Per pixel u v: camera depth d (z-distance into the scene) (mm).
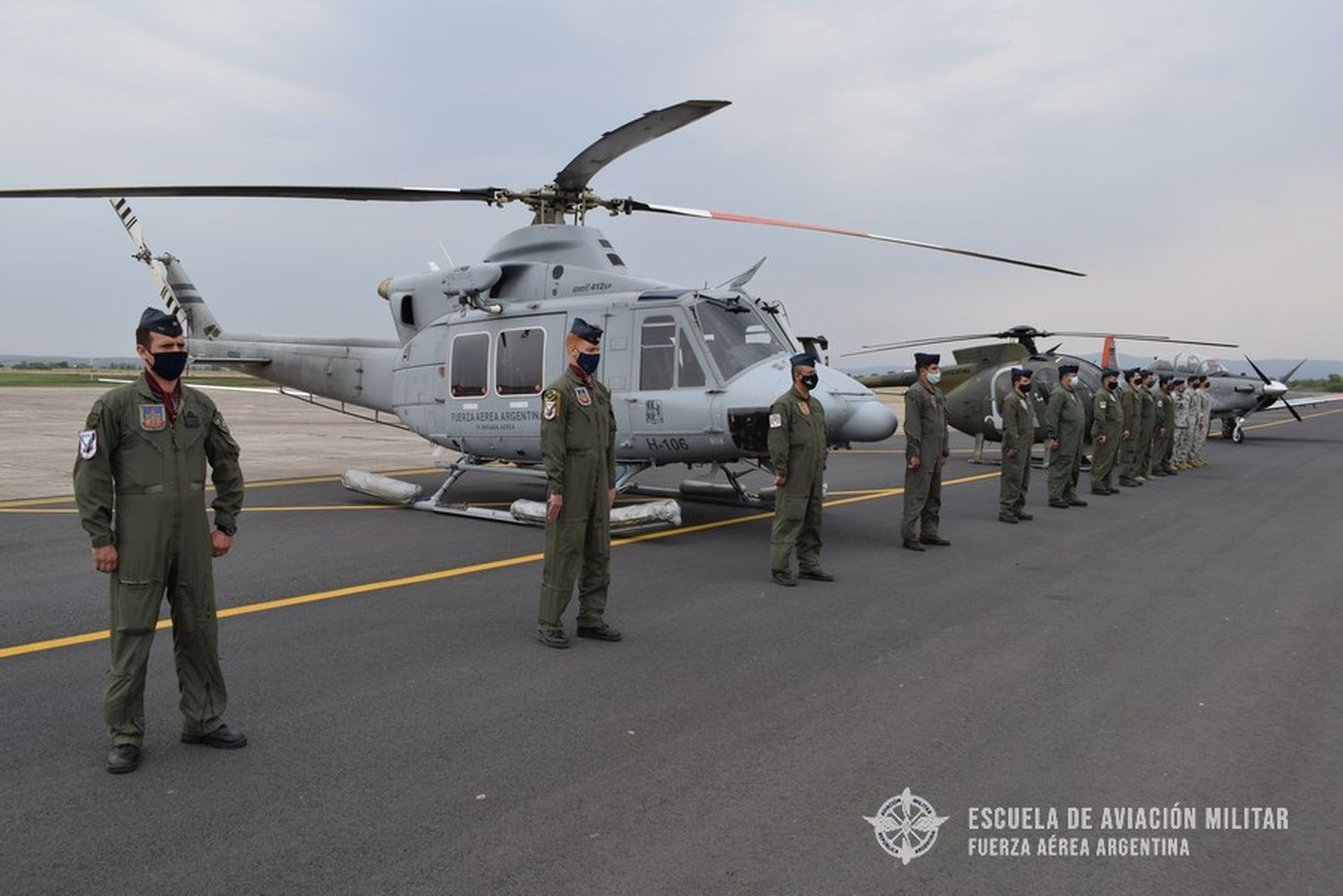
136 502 3410
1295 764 3566
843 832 2988
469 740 3742
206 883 2645
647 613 5906
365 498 11531
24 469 14000
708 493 11102
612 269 9656
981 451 17688
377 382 11750
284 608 5938
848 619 5789
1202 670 4773
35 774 3379
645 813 3113
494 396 9883
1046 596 6457
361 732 3820
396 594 6348
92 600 6039
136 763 3457
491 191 8852
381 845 2875
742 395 8211
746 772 3457
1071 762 3578
